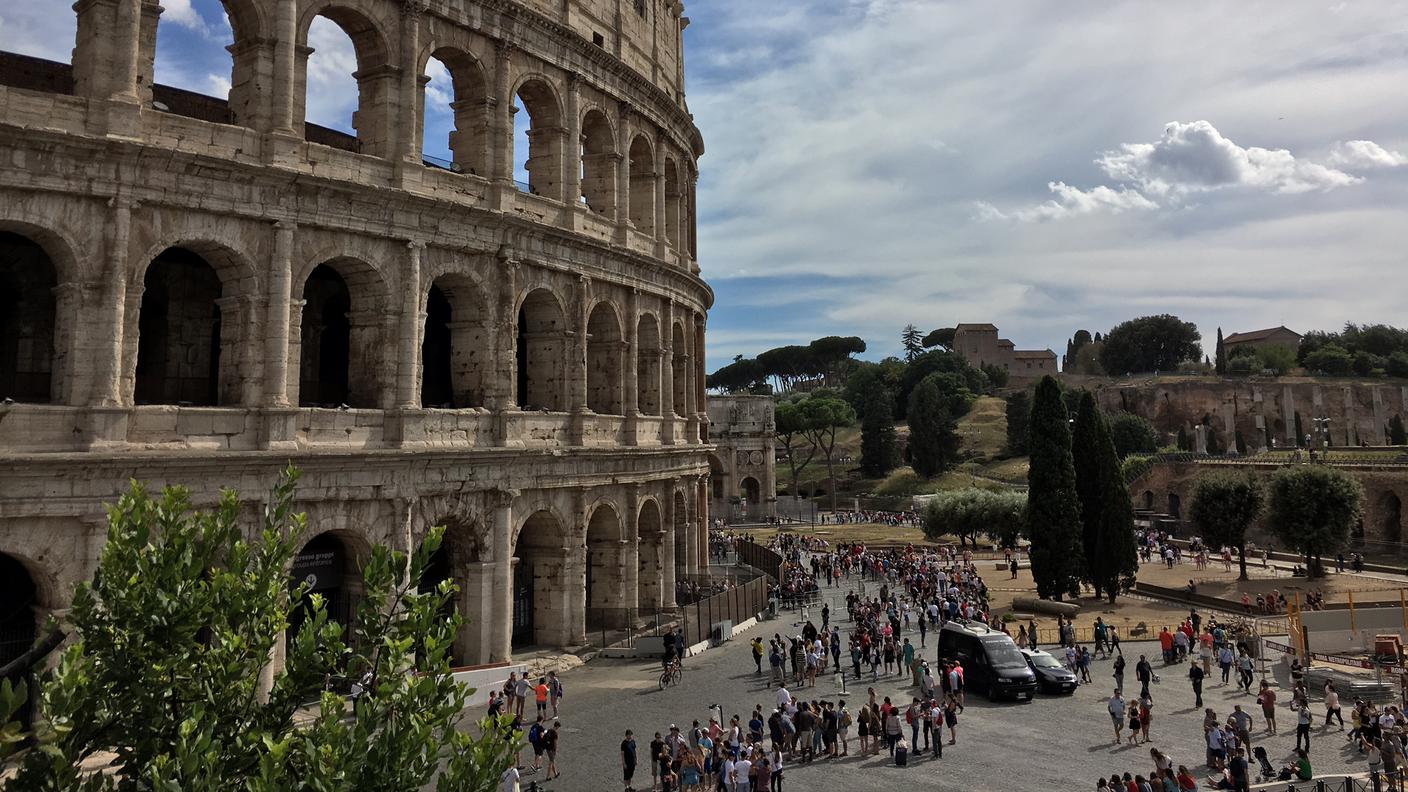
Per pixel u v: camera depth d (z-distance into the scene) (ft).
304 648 52.95
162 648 49.34
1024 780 109.50
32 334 122.31
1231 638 182.09
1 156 101.71
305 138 140.15
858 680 158.71
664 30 220.84
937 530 371.56
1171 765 101.76
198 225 117.50
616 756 114.83
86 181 107.55
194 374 137.18
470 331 155.12
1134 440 578.25
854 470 645.51
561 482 163.32
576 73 175.11
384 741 47.50
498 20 156.97
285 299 123.85
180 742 43.45
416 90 143.54
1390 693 149.69
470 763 49.21
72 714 45.14
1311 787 106.52
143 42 116.06
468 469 144.87
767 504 512.63
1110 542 246.27
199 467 111.75
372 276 138.31
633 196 207.41
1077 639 200.85
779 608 234.99
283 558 56.70
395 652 51.60
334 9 135.85
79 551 104.22
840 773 112.57
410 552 135.64
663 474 196.75
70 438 105.29
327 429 128.26
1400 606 197.77
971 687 154.81
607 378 187.32
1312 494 279.08
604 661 166.20
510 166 159.02
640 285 191.62
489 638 148.66
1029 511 245.65
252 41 126.52
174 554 51.44
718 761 106.11
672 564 202.59
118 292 108.99
